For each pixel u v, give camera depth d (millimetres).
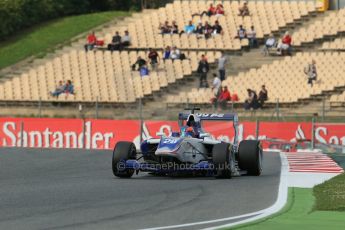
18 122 120750
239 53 156625
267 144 113312
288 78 141250
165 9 170875
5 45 179000
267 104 133125
